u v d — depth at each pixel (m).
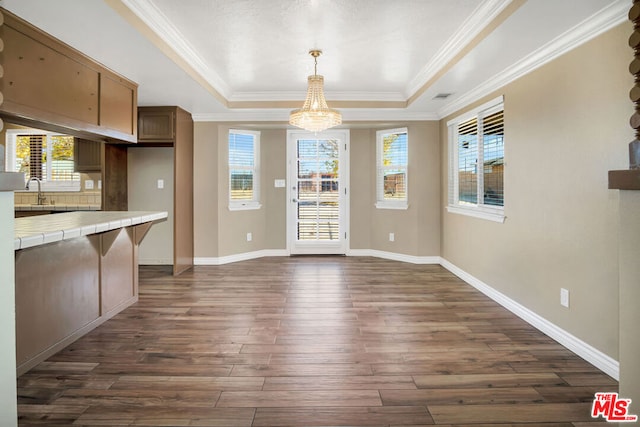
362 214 6.43
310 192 6.45
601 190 2.46
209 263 5.76
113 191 5.35
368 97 5.31
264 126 5.93
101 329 3.18
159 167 5.67
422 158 5.75
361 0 2.68
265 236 6.43
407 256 5.96
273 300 4.00
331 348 2.80
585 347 2.62
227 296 4.14
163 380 2.34
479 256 4.37
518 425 1.90
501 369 2.48
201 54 3.75
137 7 2.62
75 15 2.43
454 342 2.91
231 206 5.93
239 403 2.09
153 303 3.90
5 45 2.35
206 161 5.71
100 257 3.27
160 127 5.06
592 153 2.54
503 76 3.68
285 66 4.11
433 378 2.37
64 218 3.33
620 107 2.31
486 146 4.30
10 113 2.40
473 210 4.46
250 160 6.27
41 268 2.57
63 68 2.86
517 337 3.01
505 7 2.52
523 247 3.42
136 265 3.94
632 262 1.49
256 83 4.79
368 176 6.39
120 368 2.49
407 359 2.62
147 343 2.89
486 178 4.31
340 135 6.39
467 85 4.15
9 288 1.51
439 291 4.34
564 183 2.84
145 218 3.60
